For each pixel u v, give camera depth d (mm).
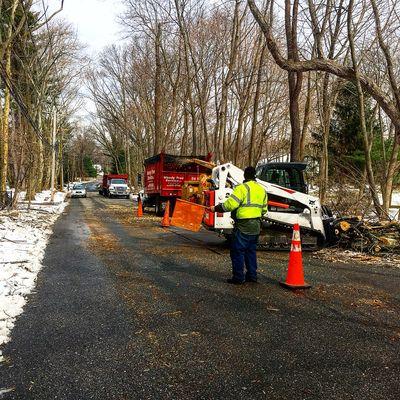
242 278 7023
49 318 5188
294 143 16844
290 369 3848
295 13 13820
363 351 4285
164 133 40781
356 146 26234
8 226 13844
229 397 3328
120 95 50312
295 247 6852
